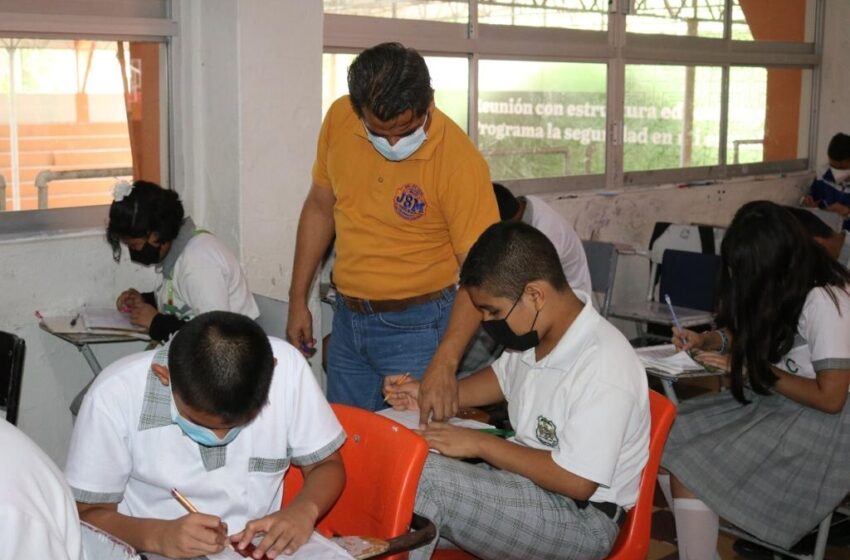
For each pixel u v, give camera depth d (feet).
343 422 6.53
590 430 6.41
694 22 18.69
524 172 16.44
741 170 20.24
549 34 16.31
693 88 18.95
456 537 6.55
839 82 21.49
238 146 11.75
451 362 7.58
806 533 8.79
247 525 5.58
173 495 5.78
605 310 14.88
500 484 6.61
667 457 8.96
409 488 5.97
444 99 15.20
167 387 5.71
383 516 6.07
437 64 14.98
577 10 16.70
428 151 8.20
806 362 8.90
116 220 9.89
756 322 8.68
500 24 15.61
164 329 9.80
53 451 11.58
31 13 10.78
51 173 11.42
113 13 11.40
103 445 5.65
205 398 5.15
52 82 11.24
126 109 11.84
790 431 8.82
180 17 11.90
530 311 6.58
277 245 12.29
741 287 8.71
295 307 9.73
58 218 11.51
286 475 6.70
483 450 6.61
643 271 18.12
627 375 6.55
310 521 5.67
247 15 11.52
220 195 12.12
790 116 21.06
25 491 3.96
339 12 13.50
